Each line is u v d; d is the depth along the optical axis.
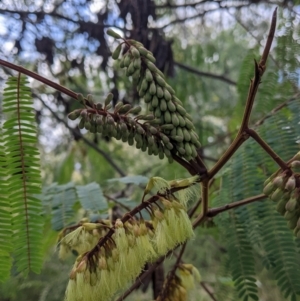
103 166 0.65
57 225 0.30
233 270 0.27
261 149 0.29
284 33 0.37
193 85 0.62
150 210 0.17
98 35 0.45
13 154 0.22
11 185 0.23
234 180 0.29
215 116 0.71
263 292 0.58
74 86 0.59
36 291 0.61
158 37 0.43
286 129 0.29
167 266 0.50
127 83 0.49
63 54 0.50
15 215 0.25
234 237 0.27
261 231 0.26
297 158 0.17
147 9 0.42
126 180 0.37
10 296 0.56
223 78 0.61
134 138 0.18
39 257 0.24
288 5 0.39
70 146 0.64
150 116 0.18
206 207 0.23
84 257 0.16
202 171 0.19
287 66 0.36
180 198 0.17
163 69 0.44
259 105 0.36
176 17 0.53
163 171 0.61
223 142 0.67
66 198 0.31
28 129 0.22
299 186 0.16
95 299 0.16
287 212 0.16
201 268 0.68
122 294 0.22
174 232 0.17
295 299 0.24
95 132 0.17
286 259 0.25
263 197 0.24
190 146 0.18
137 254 0.16
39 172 0.23
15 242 0.24
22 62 0.52
